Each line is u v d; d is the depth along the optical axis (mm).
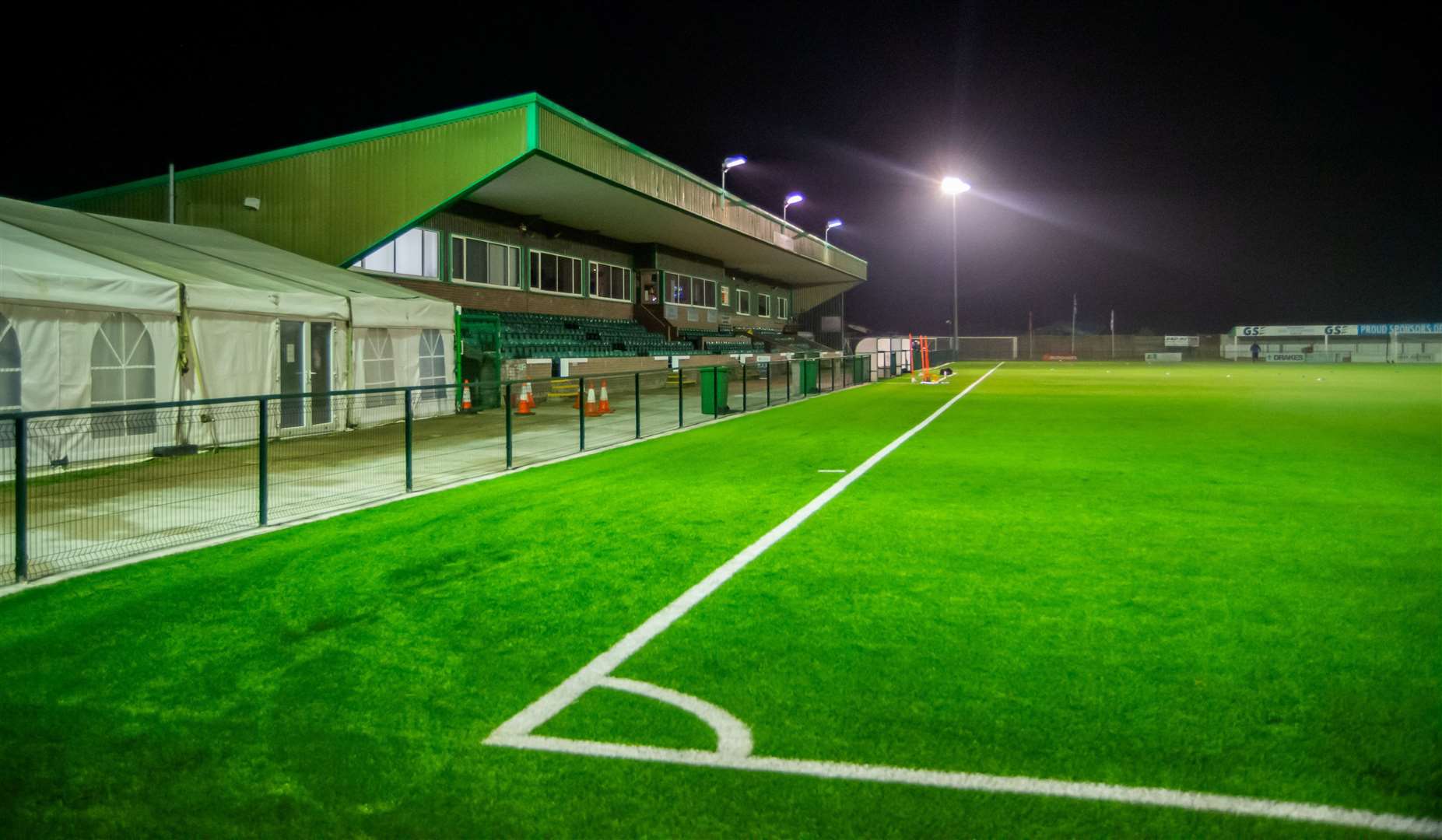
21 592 5777
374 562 6520
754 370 40219
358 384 17297
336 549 6941
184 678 4227
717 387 19500
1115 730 3473
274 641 4773
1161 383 32281
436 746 3443
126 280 12289
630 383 30281
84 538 7445
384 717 3730
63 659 4516
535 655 4477
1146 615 4961
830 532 7320
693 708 3756
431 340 19781
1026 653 4359
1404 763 3176
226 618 5195
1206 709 3662
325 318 16281
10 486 10055
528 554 6711
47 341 11289
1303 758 3225
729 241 38875
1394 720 3537
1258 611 5031
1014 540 6969
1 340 10742
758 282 54094
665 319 40094
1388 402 22000
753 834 2771
